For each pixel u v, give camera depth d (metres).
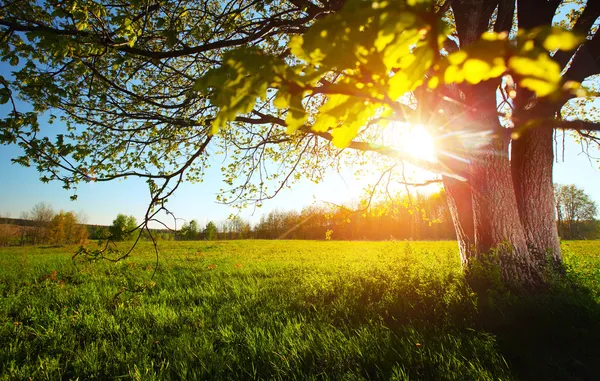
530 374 3.65
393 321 5.24
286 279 9.73
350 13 0.63
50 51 2.98
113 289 8.97
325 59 0.71
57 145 3.42
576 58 5.10
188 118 6.02
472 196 5.77
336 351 4.30
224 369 4.20
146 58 4.80
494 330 4.53
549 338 4.22
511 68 0.60
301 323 5.45
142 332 5.58
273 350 4.54
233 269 12.93
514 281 5.30
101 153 5.51
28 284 10.20
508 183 5.66
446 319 4.91
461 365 3.76
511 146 6.70
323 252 23.22
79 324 5.98
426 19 0.62
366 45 0.67
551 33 0.55
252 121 4.60
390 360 4.07
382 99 0.78
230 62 0.76
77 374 4.24
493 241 5.55
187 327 5.64
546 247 6.07
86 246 4.12
